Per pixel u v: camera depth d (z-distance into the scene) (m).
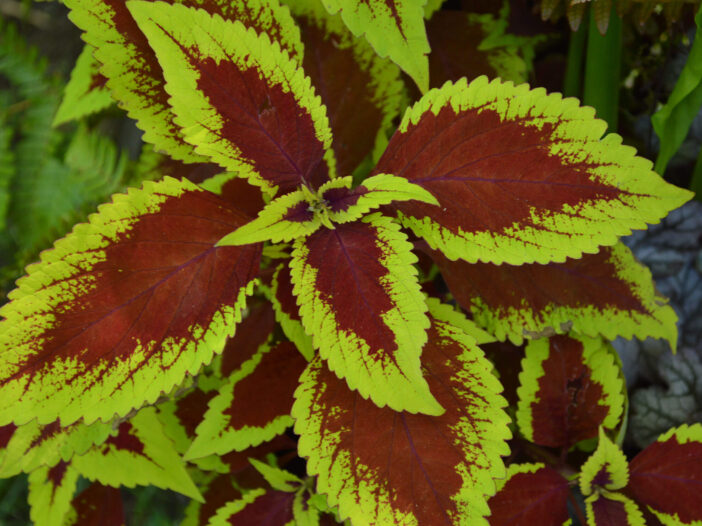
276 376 0.40
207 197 0.36
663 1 0.41
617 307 0.40
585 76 0.45
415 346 0.33
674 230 0.49
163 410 0.44
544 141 0.35
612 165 0.35
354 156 0.42
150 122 0.37
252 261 0.36
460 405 0.35
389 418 0.35
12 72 0.70
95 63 0.46
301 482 0.42
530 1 0.49
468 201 0.36
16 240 0.69
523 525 0.40
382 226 0.36
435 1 0.44
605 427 0.41
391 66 0.41
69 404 0.33
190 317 0.35
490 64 0.46
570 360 0.41
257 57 0.35
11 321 0.33
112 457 0.41
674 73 0.49
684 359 0.47
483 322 0.40
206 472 0.46
